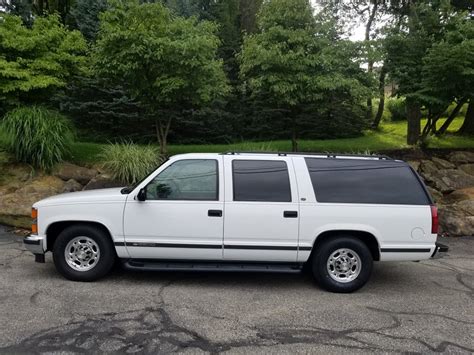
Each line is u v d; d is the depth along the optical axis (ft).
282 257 18.61
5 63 32.99
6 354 12.34
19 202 29.66
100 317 15.07
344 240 18.62
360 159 19.47
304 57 36.22
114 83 41.11
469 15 50.31
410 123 49.47
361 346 13.41
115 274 20.17
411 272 22.11
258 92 38.86
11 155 34.53
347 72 37.93
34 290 17.62
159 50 32.76
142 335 13.76
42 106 36.83
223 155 19.15
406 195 18.97
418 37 41.55
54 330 13.96
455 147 47.14
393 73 41.75
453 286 19.79
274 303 17.03
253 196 18.60
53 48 36.47
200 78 34.68
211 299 17.26
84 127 52.95
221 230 18.39
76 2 59.98
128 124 52.85
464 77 37.55
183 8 63.46
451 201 35.68
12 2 61.62
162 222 18.43
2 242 25.41
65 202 18.76
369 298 17.94
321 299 17.67
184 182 18.79
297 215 18.47
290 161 19.15
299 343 13.52
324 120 55.93
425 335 14.33
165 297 17.29
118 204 18.57
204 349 12.97
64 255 18.83
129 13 34.47
